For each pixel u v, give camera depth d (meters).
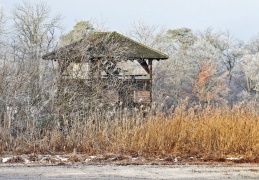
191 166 13.75
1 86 20.20
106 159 15.30
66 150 17.48
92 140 17.67
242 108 19.45
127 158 15.54
